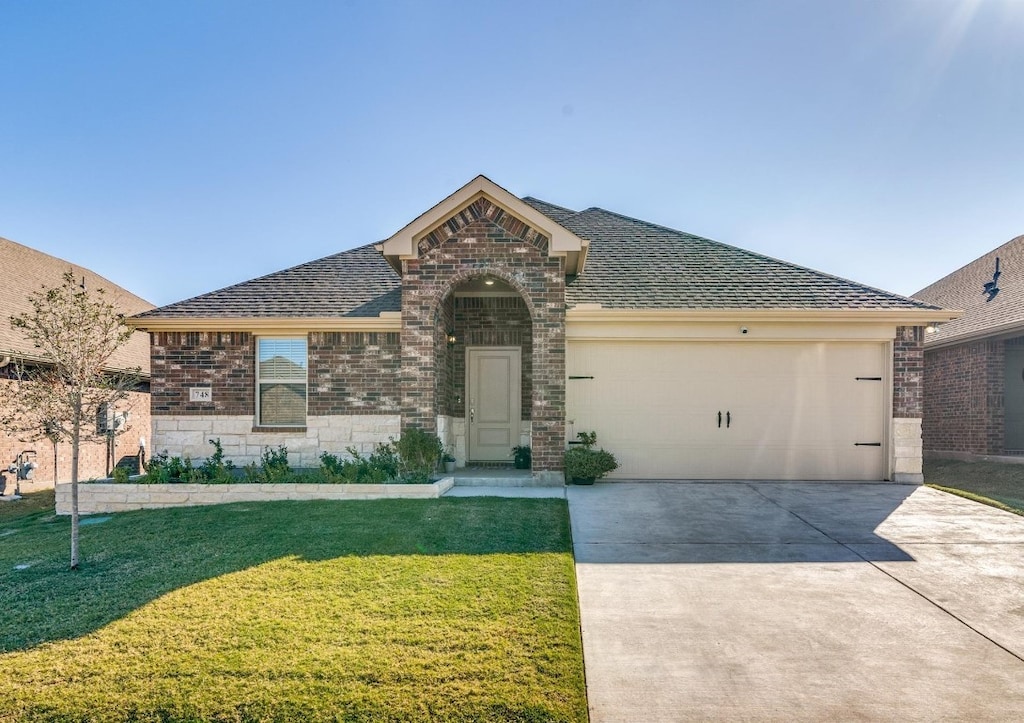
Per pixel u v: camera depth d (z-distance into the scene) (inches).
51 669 163.5
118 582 232.1
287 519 317.7
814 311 433.1
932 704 150.3
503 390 511.2
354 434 465.1
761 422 448.5
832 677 163.5
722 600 216.1
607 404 449.4
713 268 512.1
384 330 462.9
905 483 437.7
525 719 142.7
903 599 216.8
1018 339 551.8
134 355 731.4
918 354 444.8
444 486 392.5
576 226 606.9
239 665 164.1
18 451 561.6
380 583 222.2
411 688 153.3
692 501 370.3
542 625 187.9
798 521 323.6
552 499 364.2
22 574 246.7
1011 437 546.9
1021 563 255.8
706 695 154.9
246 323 463.2
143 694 151.8
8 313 595.8
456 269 426.6
